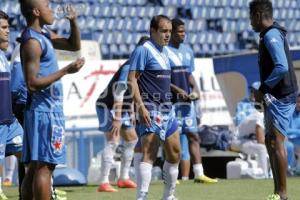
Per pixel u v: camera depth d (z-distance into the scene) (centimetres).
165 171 2180
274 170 2203
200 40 5962
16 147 2461
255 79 4178
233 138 3756
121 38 5612
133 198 2558
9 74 2264
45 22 1697
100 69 3956
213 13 6078
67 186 3209
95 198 2566
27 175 1772
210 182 3117
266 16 2192
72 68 1645
